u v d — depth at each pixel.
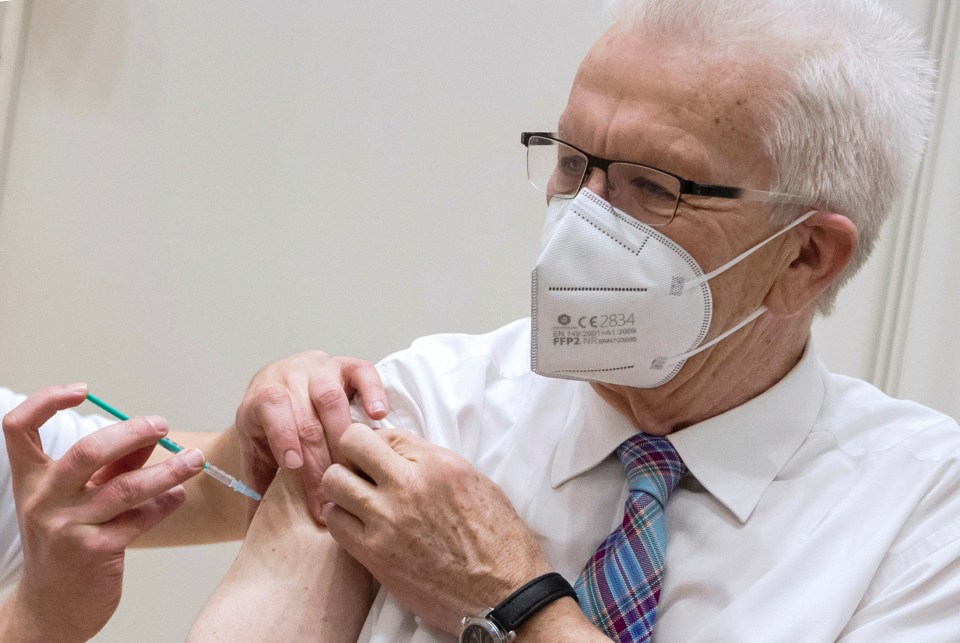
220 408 2.46
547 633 1.15
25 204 2.43
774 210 1.22
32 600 1.33
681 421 1.33
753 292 1.25
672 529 1.29
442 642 1.25
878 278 2.16
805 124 1.20
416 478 1.20
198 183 2.39
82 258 2.44
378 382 1.40
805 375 1.35
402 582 1.20
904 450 1.30
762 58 1.18
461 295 2.36
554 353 1.22
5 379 2.48
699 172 1.18
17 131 2.40
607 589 1.22
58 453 1.70
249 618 1.24
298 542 1.31
